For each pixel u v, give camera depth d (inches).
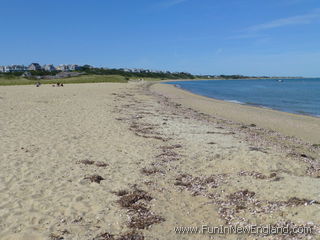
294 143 634.8
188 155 456.8
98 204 287.6
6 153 428.5
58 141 513.3
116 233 239.1
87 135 569.9
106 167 396.8
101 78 4232.3
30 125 629.9
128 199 297.3
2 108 834.8
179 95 1983.3
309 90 2773.1
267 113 1115.3
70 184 333.4
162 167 404.5
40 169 374.6
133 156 450.3
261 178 352.8
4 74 4525.1
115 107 1024.9
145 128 667.4
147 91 2130.9
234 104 1448.1
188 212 281.0
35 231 234.8
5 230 234.5
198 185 345.7
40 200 289.4
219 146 505.0
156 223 257.0
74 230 239.3
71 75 5251.0
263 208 276.8
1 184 322.3
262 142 589.0
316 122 919.0
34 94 1352.1
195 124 761.0
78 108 929.5
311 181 329.4
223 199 307.3
